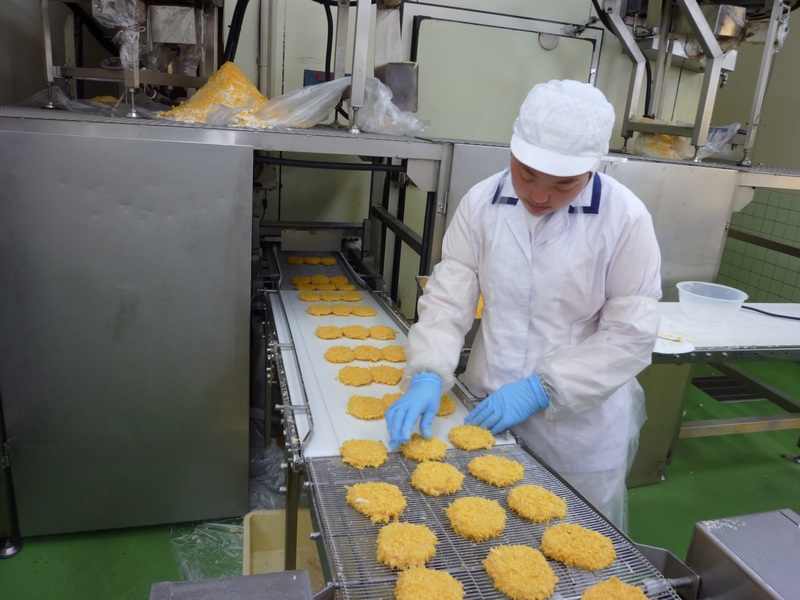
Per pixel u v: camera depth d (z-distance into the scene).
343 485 1.13
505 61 3.20
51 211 1.71
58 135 1.65
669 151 2.63
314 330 1.98
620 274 1.38
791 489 2.79
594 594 0.86
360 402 1.44
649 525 2.44
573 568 0.95
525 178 1.19
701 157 2.54
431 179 2.04
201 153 1.76
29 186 1.68
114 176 1.72
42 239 1.73
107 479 2.03
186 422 2.03
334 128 2.20
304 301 2.30
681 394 2.59
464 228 1.50
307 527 1.82
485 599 0.88
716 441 3.19
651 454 2.67
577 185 1.19
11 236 1.71
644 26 2.83
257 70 2.88
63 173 1.69
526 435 1.57
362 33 1.91
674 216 2.33
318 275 2.69
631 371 1.36
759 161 4.34
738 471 2.91
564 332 1.46
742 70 4.44
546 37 3.20
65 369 1.87
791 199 4.19
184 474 2.09
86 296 1.81
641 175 2.23
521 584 0.88
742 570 0.78
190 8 2.13
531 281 1.41
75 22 2.33
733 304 2.09
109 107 2.10
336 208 3.25
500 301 1.46
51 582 1.89
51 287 1.78
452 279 1.50
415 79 2.24
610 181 1.38
